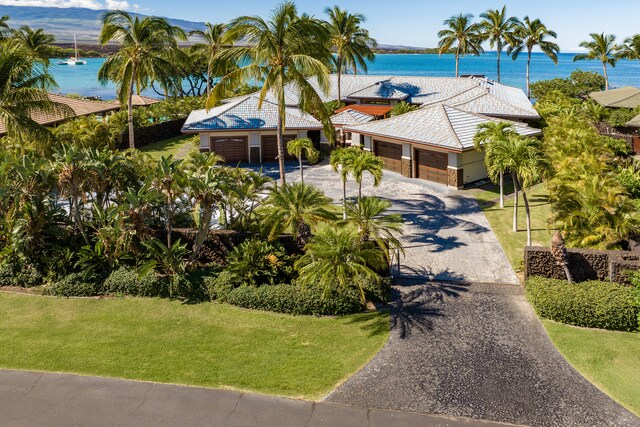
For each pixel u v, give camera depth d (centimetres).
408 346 1423
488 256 2062
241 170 2183
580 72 7488
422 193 3012
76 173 1814
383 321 1565
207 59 7444
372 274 1592
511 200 2819
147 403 1186
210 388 1244
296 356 1383
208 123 3825
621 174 2706
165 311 1653
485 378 1270
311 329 1528
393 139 3372
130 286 1755
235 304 1673
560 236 1673
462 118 3378
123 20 3528
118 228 1758
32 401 1194
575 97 6844
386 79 5825
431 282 1836
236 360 1366
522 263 1936
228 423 1116
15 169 1873
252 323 1568
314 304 1603
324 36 2470
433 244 2209
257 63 2459
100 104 5222
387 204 1778
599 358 1336
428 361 1349
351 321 1573
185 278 1748
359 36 5988
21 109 2520
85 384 1262
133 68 3600
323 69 2314
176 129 5038
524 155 1939
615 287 1558
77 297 1761
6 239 1986
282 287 1669
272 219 1848
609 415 1127
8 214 1919
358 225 1772
